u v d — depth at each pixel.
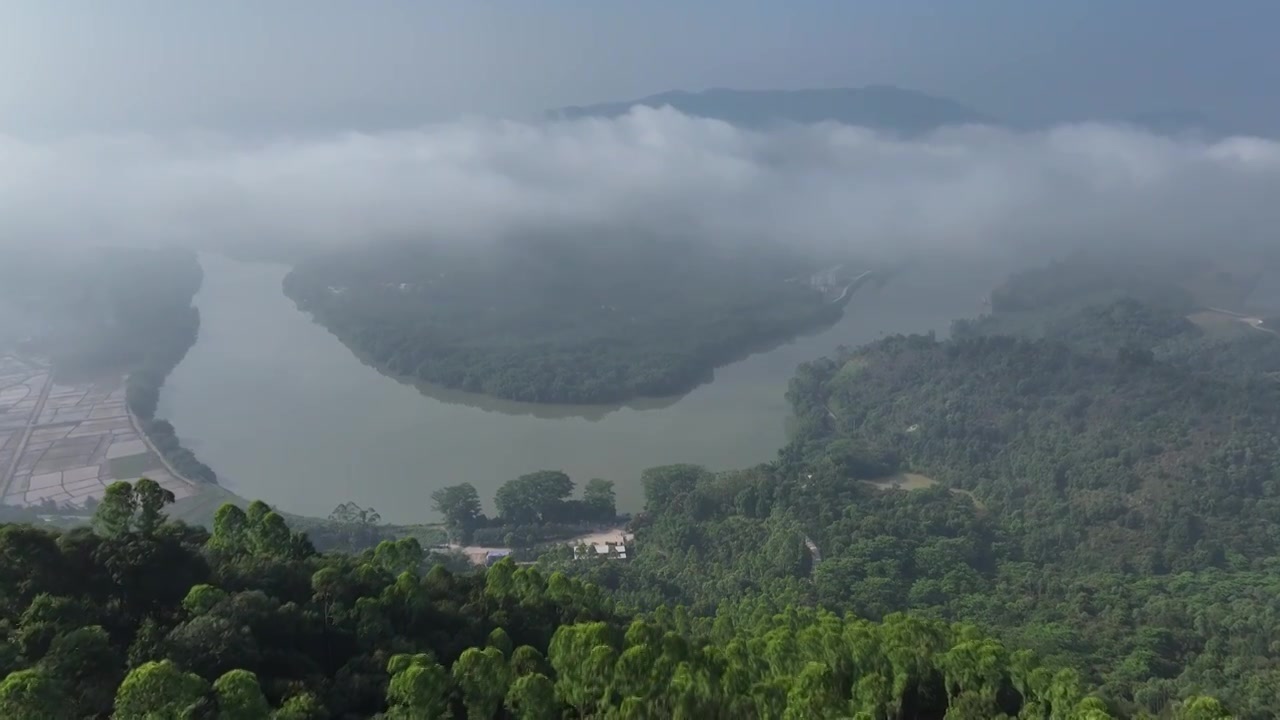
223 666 74.06
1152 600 170.75
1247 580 180.50
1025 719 83.81
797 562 190.38
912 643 98.69
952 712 86.25
